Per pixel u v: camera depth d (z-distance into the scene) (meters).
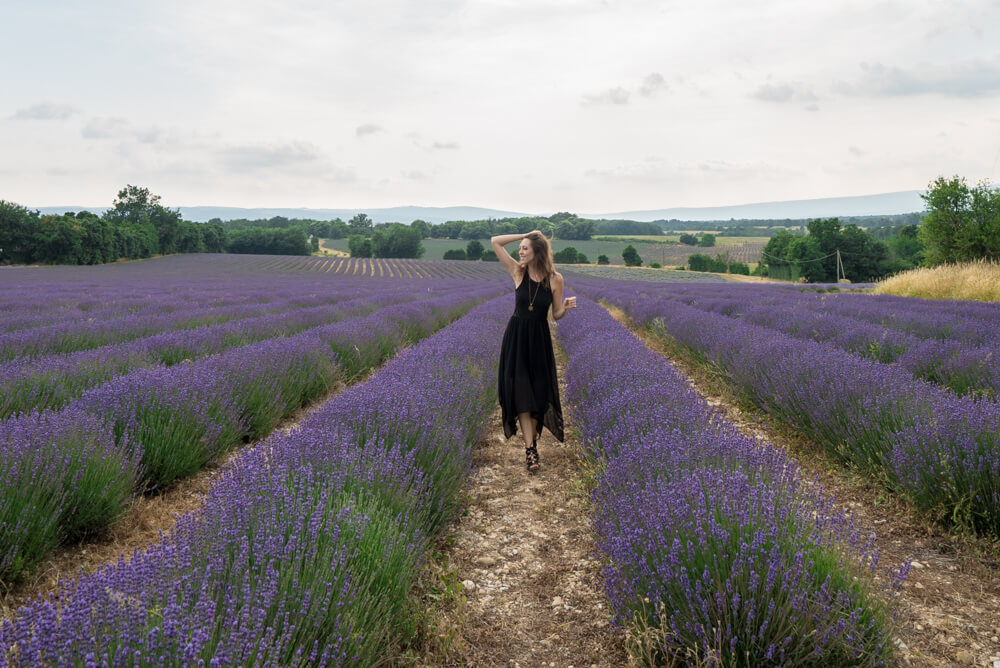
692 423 3.75
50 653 1.32
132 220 94.50
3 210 68.06
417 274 64.62
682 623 1.99
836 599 1.87
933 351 6.32
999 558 2.86
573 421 5.11
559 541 3.22
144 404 4.01
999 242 36.00
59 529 2.82
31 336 7.75
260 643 1.52
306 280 45.41
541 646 2.31
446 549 3.12
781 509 2.31
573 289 34.69
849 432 4.08
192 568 1.84
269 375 5.61
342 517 2.31
